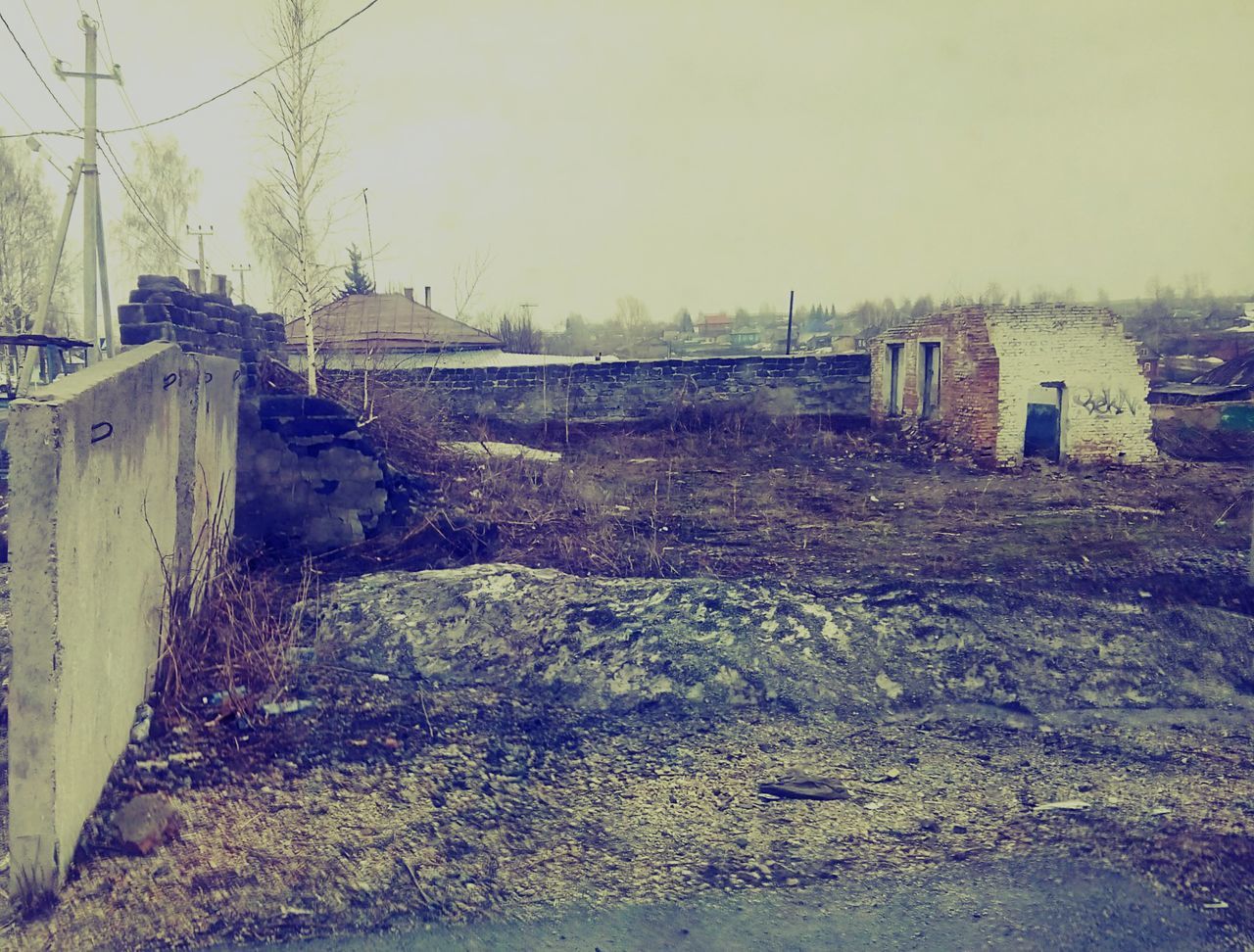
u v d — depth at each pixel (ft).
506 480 36.68
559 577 25.29
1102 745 18.07
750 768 17.10
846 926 11.69
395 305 80.53
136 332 23.38
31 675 11.14
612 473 48.29
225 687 17.92
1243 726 19.06
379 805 14.57
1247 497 43.09
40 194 90.63
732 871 13.15
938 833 14.32
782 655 21.24
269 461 29.48
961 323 53.57
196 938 10.95
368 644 22.06
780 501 41.50
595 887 12.62
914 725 19.24
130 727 15.25
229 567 22.85
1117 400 53.42
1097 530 35.47
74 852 12.06
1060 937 11.35
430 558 28.96
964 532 35.14
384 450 34.78
